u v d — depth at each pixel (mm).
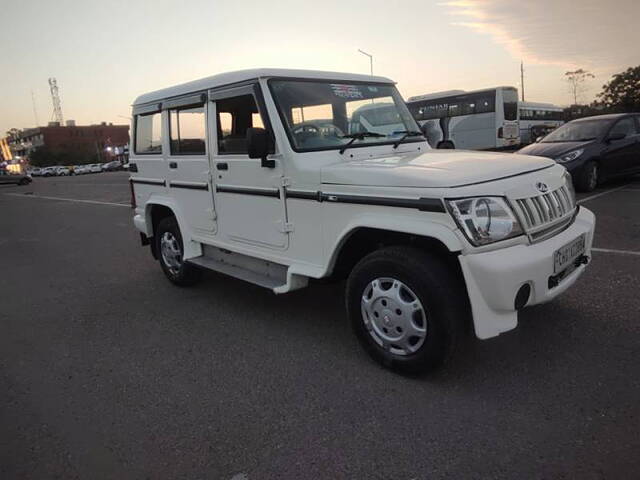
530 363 3512
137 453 2865
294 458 2725
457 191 2986
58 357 4262
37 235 10906
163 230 5891
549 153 10812
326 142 4102
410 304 3283
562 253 3299
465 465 2568
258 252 4441
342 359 3818
